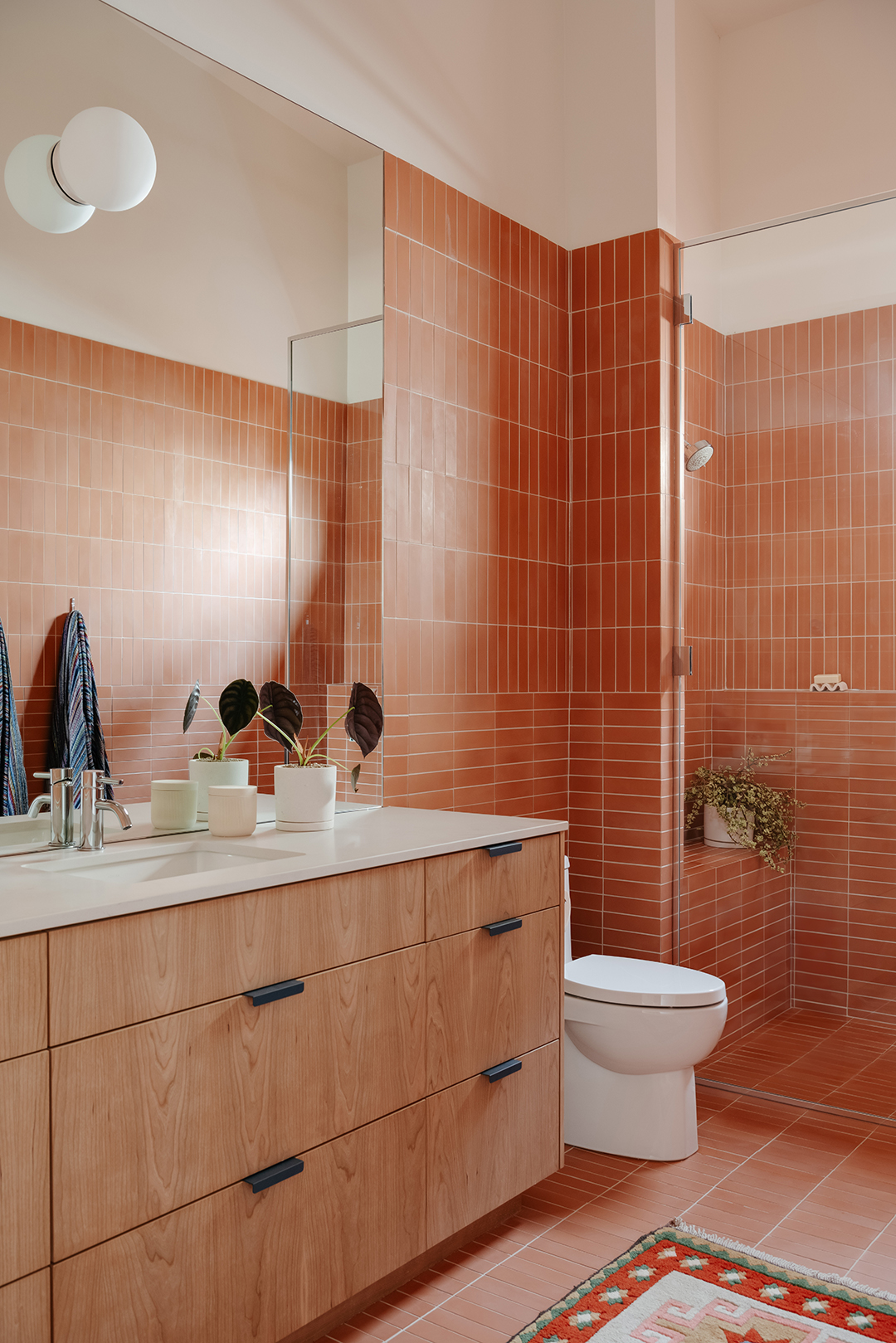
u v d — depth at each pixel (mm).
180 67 2098
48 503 1872
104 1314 1342
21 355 1826
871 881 2822
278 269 2312
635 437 3184
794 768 2961
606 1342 1748
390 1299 1899
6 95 1783
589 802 3268
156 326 2057
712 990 2432
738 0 3633
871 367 2809
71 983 1307
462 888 1970
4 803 1806
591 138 3277
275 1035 1582
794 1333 1771
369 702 2359
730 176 3801
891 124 3488
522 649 3088
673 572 3184
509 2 3080
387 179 2600
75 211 1909
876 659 2807
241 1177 1527
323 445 2422
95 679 1953
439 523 2758
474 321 2895
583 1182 2367
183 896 1440
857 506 2836
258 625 2273
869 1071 2816
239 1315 1523
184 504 2117
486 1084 2018
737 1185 2340
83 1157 1318
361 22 2547
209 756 2172
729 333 3076
